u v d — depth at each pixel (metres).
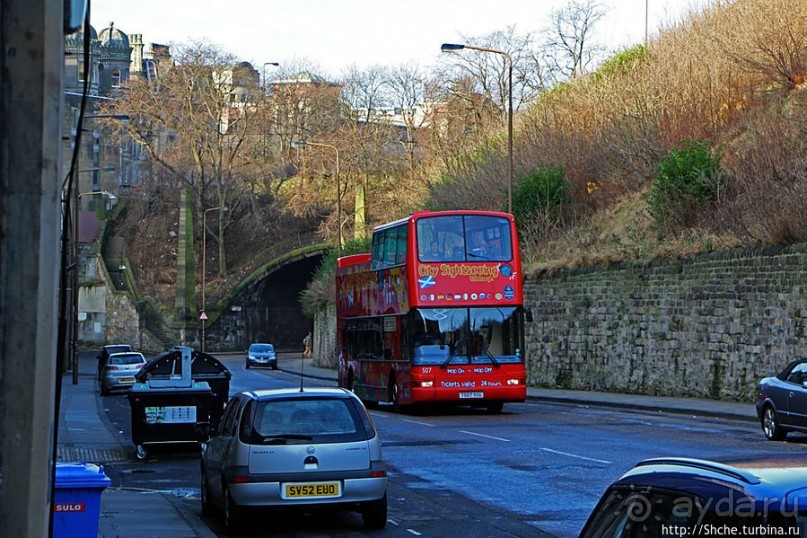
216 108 93.56
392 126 92.06
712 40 46.38
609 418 27.61
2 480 3.63
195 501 15.54
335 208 92.69
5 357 3.64
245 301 99.44
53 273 3.72
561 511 13.17
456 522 12.73
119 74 119.31
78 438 24.98
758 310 30.19
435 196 62.00
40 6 3.69
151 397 20.53
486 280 29.31
